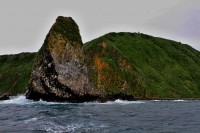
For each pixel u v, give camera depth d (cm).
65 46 7812
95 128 2781
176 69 16538
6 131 2577
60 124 2961
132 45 17400
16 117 3675
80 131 2591
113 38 17362
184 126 3125
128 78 13838
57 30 8038
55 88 7319
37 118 3453
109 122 3306
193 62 18362
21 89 16012
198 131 2764
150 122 3472
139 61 16062
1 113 4234
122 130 2755
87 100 7650
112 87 13138
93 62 14338
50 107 5478
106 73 13638
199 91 15550
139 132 2678
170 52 18650
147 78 14612
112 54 14962
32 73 7650
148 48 17750
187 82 15825
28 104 6309
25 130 2619
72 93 7381
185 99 13188
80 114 4081
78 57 7888
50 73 7375
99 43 15512
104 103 7538
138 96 13200
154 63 16588
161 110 5588
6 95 8088
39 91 7419
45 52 7619
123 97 9812
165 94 13838
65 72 7438
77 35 8344
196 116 4325
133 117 4078
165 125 3195
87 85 7719
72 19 8681
